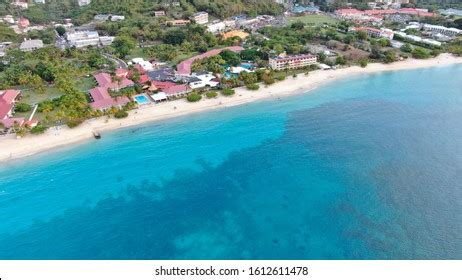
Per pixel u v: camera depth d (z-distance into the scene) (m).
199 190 90.56
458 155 104.44
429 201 85.00
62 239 75.31
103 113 127.25
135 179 94.94
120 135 116.56
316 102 144.62
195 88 149.75
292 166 100.25
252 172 97.88
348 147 109.50
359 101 146.00
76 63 176.62
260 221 79.62
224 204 85.56
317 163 101.44
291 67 179.62
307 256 69.81
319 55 191.38
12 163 100.38
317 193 88.81
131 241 74.69
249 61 187.12
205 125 124.25
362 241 73.44
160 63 184.25
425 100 147.62
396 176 94.88
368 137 115.44
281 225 78.38
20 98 140.88
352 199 86.31
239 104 141.25
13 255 71.19
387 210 82.31
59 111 120.38
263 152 107.38
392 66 192.50
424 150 107.31
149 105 136.50
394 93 155.50
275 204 85.19
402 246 71.75
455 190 88.81
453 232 75.38
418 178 93.81
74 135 114.88
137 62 181.00
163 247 72.88
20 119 117.56
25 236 76.19
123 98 134.12
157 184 92.94
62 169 98.50
